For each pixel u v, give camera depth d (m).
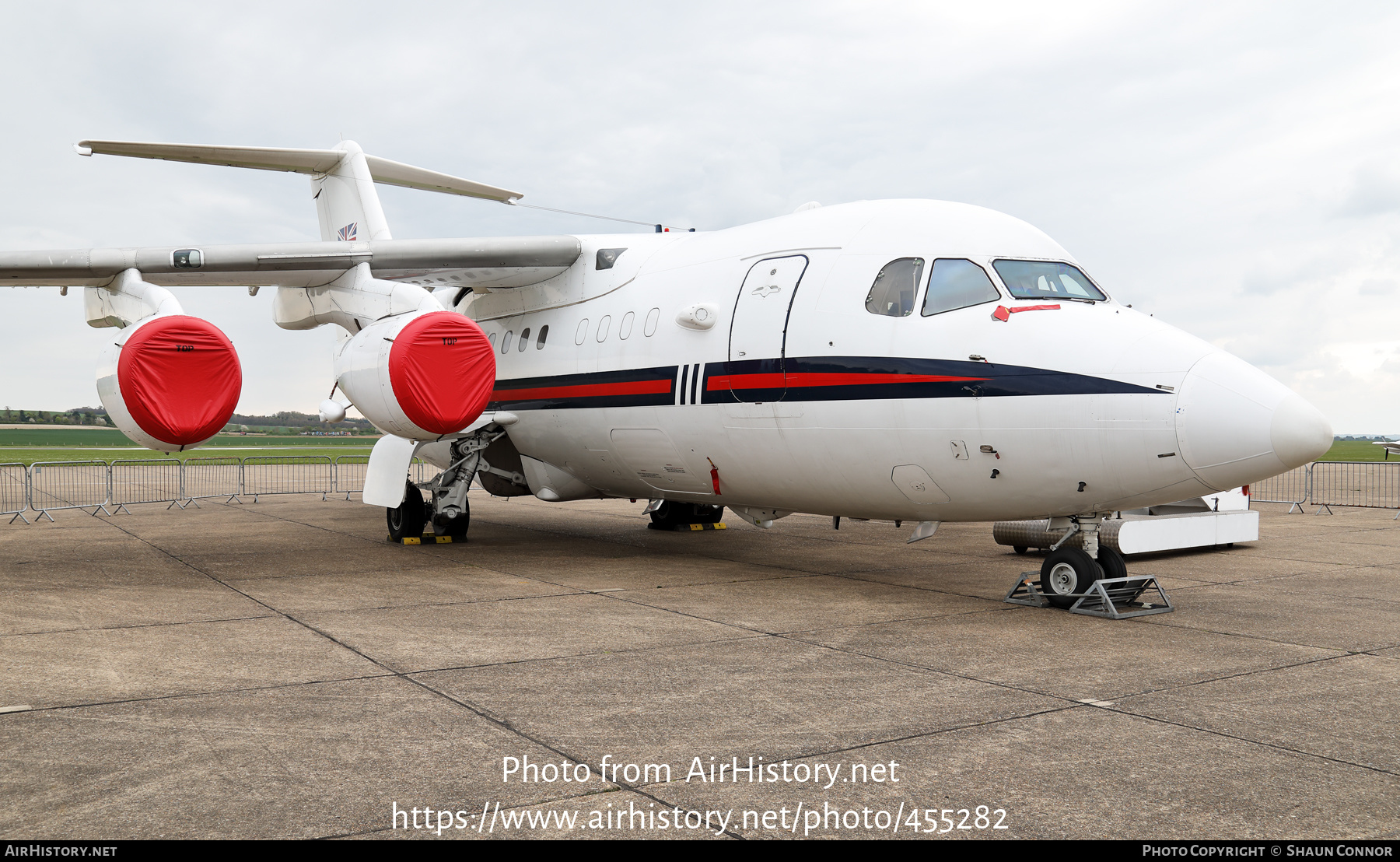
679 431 8.82
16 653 5.60
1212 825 3.21
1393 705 4.66
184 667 5.28
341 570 9.17
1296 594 8.18
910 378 7.07
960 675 5.21
